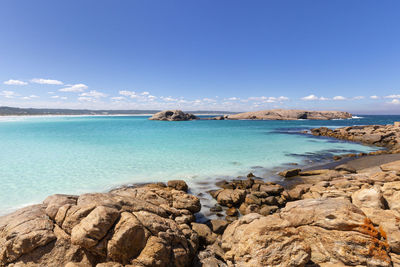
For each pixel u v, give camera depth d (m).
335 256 5.86
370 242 5.66
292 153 23.48
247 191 12.17
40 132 45.22
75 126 63.88
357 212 6.35
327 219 6.39
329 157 21.47
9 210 9.86
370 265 5.45
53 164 18.39
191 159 20.39
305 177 14.71
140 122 88.88
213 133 44.91
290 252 5.51
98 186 13.20
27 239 5.69
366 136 32.91
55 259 5.64
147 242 5.87
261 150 25.19
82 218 6.15
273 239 5.75
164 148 26.41
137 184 13.64
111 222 5.99
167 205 8.73
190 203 9.44
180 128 58.66
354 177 12.98
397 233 6.09
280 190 11.74
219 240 7.65
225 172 16.27
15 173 15.70
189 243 6.83
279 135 41.41
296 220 6.92
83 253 5.80
